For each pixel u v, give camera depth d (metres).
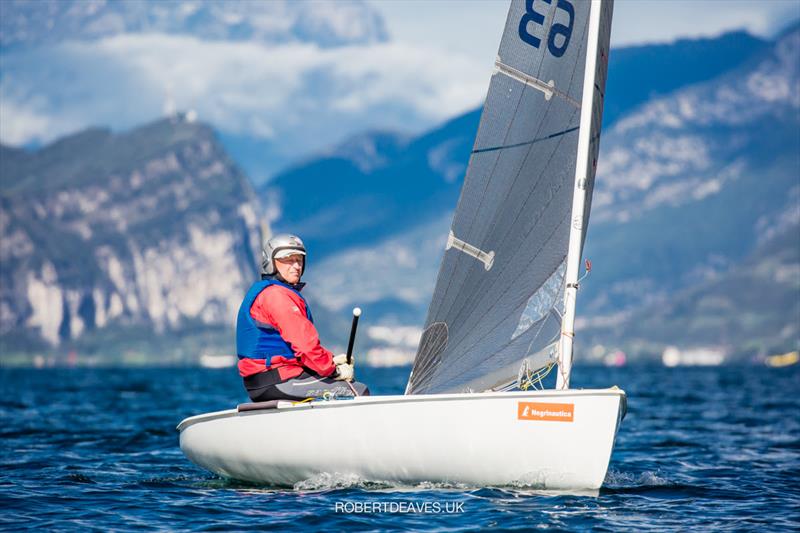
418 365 35.50
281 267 35.53
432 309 35.28
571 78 34.25
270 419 34.81
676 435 65.56
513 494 33.16
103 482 39.34
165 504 33.28
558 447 32.16
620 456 51.94
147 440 58.81
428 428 32.97
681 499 35.47
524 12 34.75
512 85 34.88
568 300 33.38
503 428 32.44
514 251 34.75
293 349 34.59
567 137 34.28
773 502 35.09
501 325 34.84
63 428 68.50
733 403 115.75
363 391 35.53
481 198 34.91
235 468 36.69
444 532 28.31
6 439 59.34
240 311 35.66
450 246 35.09
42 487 37.69
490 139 34.81
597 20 33.69
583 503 32.22
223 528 29.27
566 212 34.16
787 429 71.50
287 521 29.98
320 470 34.62
